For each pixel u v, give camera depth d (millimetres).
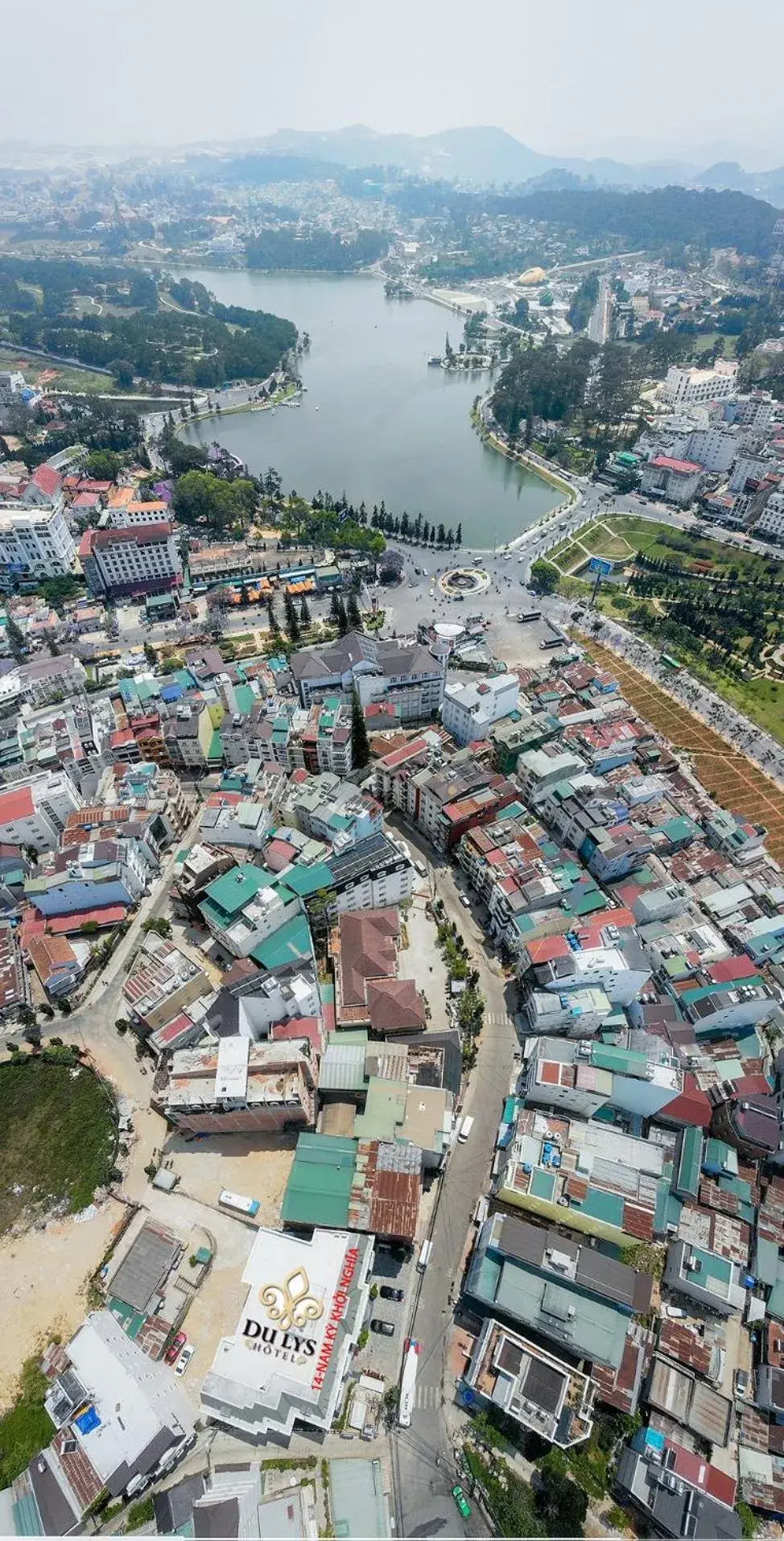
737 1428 93875
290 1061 110062
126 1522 83938
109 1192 111812
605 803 161375
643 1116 120875
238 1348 90812
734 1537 83812
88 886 144625
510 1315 96375
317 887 140250
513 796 163250
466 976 137750
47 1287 103125
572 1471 89062
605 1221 101625
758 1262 106000
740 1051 127375
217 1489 84625
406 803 172375
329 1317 93125
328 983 137375
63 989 136125
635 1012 132625
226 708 193375
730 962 136625
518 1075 126438
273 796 162000
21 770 175000
